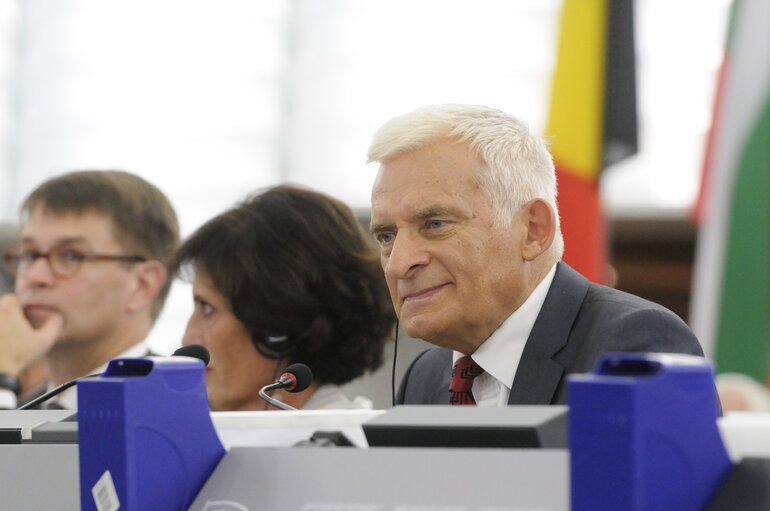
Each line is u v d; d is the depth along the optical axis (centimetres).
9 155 1780
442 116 661
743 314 1011
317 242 763
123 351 939
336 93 1708
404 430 356
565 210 1089
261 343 754
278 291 749
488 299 649
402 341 886
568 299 655
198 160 1748
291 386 550
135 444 362
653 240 1611
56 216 925
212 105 1756
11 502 416
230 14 1764
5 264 1102
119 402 362
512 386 642
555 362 634
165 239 955
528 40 1630
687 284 1623
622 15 1136
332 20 1719
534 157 673
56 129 1783
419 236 653
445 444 349
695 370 321
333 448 356
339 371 770
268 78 1744
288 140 1727
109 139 1767
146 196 947
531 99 1616
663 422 311
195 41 1767
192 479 376
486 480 326
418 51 1678
